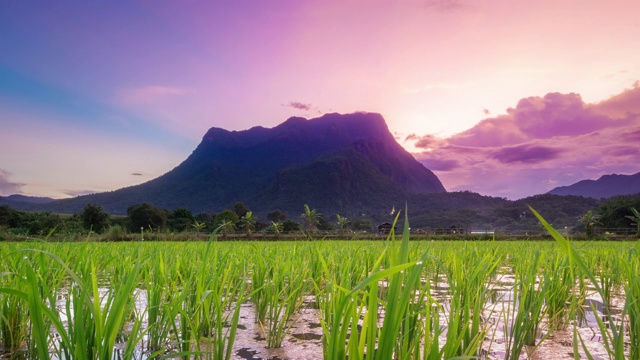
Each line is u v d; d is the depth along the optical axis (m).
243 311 5.35
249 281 6.85
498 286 6.74
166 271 4.98
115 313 2.08
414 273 1.71
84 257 5.62
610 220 58.34
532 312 3.89
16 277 3.64
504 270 7.61
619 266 6.08
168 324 3.58
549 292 4.55
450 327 2.39
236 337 4.06
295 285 5.12
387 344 1.66
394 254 1.91
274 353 3.55
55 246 6.82
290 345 3.80
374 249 8.30
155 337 3.59
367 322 1.72
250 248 8.80
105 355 2.05
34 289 1.97
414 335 2.88
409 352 2.06
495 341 3.84
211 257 5.39
